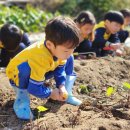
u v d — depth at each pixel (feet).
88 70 7.79
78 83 7.34
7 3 20.93
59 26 5.28
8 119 5.97
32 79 5.60
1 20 16.15
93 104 6.38
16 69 5.84
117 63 8.31
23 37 9.49
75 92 6.99
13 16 16.57
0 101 6.53
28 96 6.03
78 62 8.29
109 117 5.90
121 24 10.30
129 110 6.07
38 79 5.59
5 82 7.20
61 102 6.45
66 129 5.41
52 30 5.30
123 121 5.70
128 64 8.32
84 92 7.00
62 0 23.04
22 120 5.90
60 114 6.00
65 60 6.02
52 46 5.45
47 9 22.57
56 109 6.21
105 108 6.19
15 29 8.48
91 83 7.39
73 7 22.40
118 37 11.54
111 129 5.45
